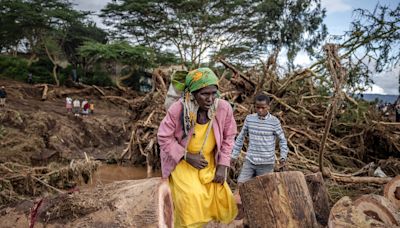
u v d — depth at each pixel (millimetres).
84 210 3373
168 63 31656
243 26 29719
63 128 15805
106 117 19797
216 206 2881
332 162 9727
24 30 32125
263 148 5148
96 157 13461
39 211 3594
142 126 11828
